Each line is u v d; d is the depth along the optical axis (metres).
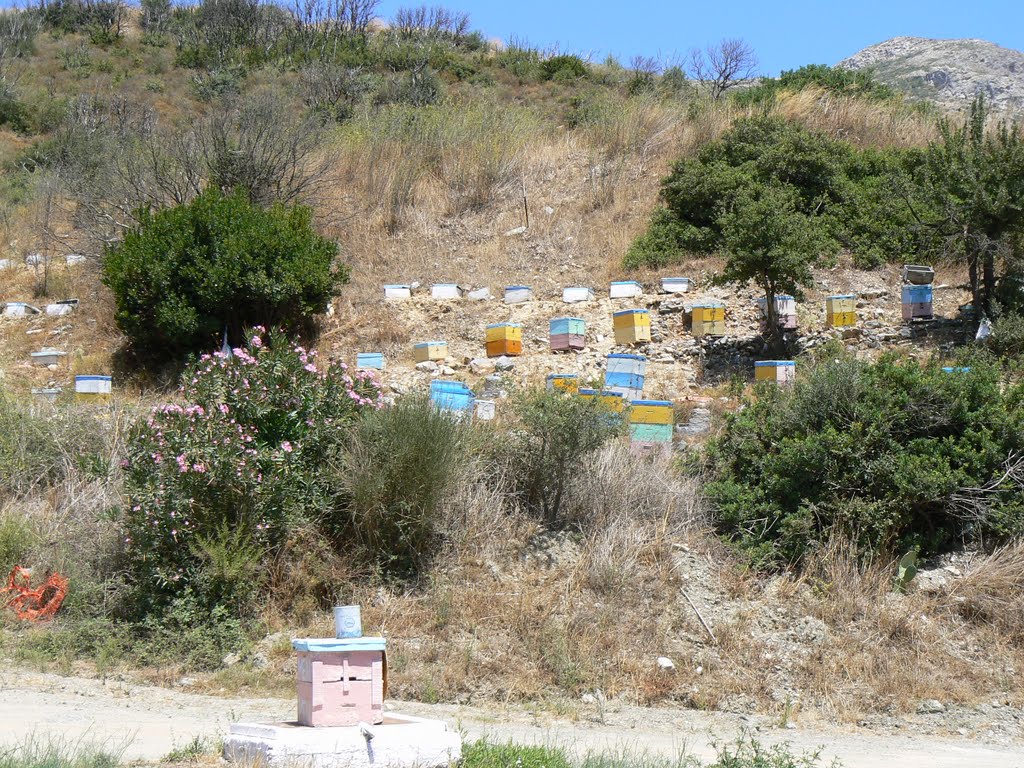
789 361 14.60
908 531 11.25
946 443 11.30
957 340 16.83
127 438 11.48
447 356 17.25
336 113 35.94
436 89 43.09
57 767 5.45
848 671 9.61
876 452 11.30
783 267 16.30
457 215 23.27
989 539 11.06
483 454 11.75
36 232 23.69
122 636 9.91
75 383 15.98
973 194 16.78
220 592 10.23
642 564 10.80
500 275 20.59
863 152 23.09
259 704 8.38
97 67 48.81
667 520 11.42
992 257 17.03
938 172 17.48
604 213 22.67
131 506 10.48
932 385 11.45
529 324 18.34
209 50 50.84
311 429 11.16
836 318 17.34
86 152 28.47
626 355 14.16
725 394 15.42
